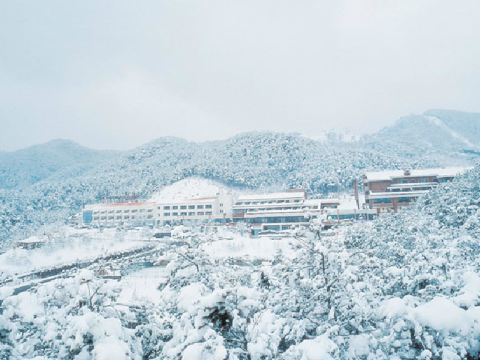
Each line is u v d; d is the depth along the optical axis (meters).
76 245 97.06
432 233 31.97
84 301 13.31
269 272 15.53
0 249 100.81
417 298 12.34
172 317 14.51
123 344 10.52
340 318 13.64
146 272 54.38
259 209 116.62
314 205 109.50
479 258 21.25
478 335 9.91
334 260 14.96
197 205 126.62
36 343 13.06
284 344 13.62
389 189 100.69
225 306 11.02
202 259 16.30
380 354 11.76
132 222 132.00
